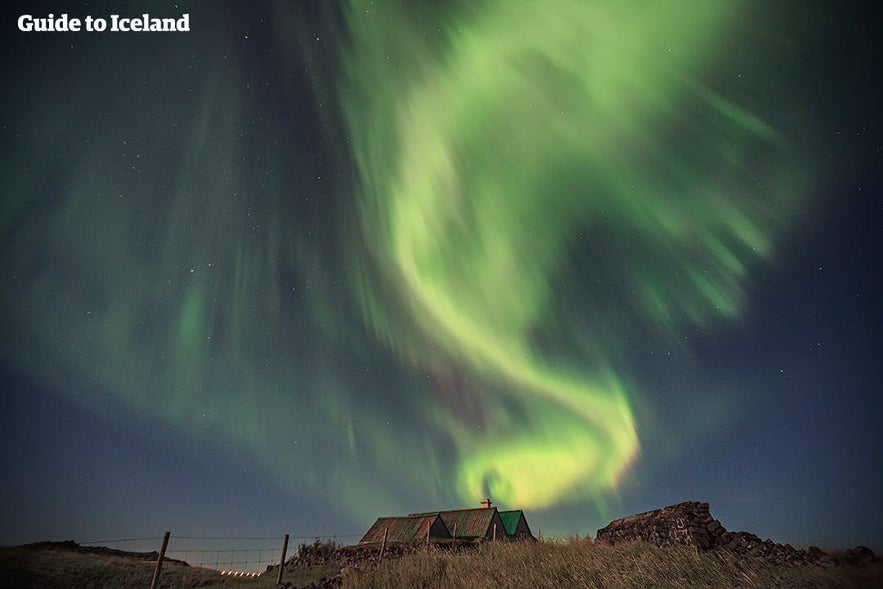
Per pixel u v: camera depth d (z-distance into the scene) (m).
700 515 16.62
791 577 11.35
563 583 12.57
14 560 20.70
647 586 11.41
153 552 29.20
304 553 30.84
